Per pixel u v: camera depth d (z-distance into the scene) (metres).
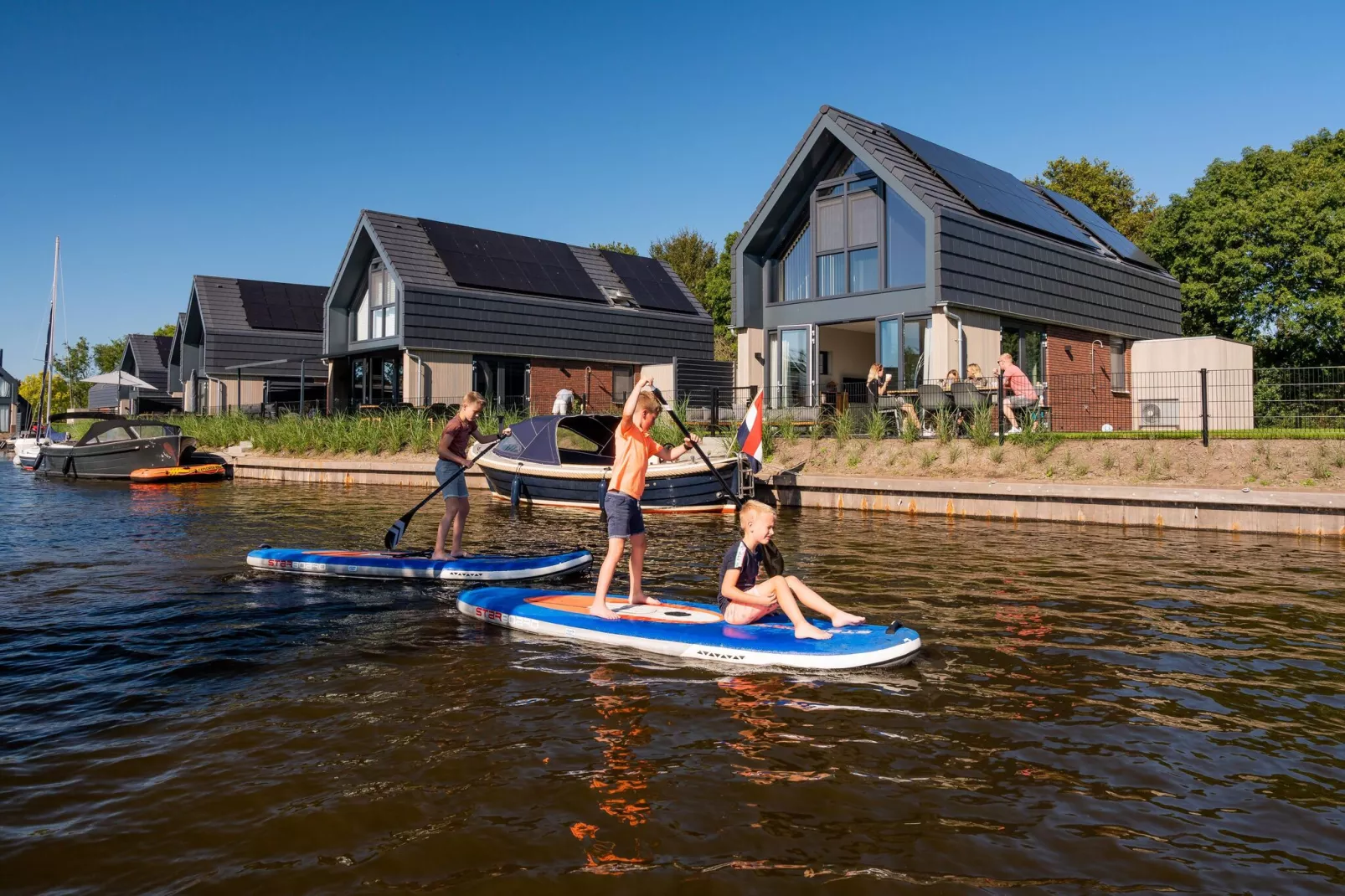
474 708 4.46
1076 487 11.62
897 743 3.99
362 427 21.09
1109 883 2.85
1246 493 10.58
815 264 18.52
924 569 8.20
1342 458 11.19
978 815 3.31
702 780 3.61
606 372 27.72
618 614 5.92
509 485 15.30
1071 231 19.98
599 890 2.81
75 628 6.16
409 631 6.05
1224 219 26.09
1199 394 16.81
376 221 24.23
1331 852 3.04
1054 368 18.69
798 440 15.64
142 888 2.83
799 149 17.91
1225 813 3.32
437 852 3.05
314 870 2.94
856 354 21.00
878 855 3.02
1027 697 4.60
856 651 5.06
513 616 6.11
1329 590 7.21
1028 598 6.91
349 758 3.84
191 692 4.76
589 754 3.87
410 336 23.14
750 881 2.86
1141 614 6.38
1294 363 26.42
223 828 3.22
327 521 12.53
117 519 12.66
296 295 34.75
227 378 31.33
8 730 4.20
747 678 4.92
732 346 42.38
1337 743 3.98
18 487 19.31
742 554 5.62
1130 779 3.61
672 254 55.62
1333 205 25.33
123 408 36.78
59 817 3.32
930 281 16.06
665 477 13.55
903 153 17.58
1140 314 21.14
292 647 5.64
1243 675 4.95
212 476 20.75
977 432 13.77
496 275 25.52
